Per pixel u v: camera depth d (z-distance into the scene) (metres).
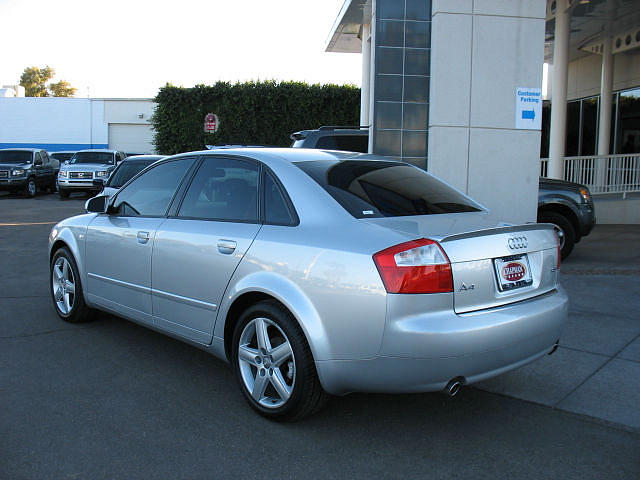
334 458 3.15
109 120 42.66
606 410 3.82
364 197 3.61
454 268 3.05
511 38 8.22
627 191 13.83
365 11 15.02
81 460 3.07
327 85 23.02
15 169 23.69
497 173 8.37
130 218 4.73
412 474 3.00
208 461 3.09
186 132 23.55
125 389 4.03
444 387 3.06
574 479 2.98
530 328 3.28
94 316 5.57
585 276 7.69
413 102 8.54
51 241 5.70
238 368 3.72
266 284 3.43
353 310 3.06
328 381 3.21
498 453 3.24
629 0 13.48
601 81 18.19
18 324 5.54
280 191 3.69
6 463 3.02
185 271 4.02
